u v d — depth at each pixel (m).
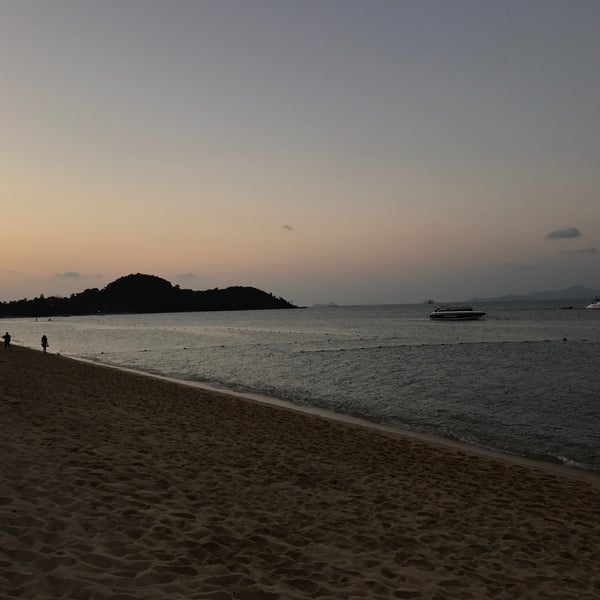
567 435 15.90
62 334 82.31
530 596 5.51
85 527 5.64
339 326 99.44
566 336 61.28
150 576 4.68
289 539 6.43
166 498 7.21
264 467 9.78
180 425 13.16
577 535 7.54
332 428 14.67
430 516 7.89
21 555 4.67
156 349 50.06
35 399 14.45
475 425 17.38
